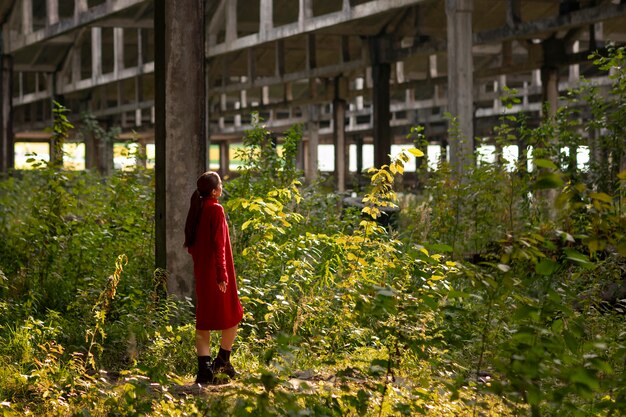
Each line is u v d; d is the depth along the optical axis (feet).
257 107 123.54
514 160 40.32
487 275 16.79
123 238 38.63
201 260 24.71
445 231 40.55
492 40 70.95
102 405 20.30
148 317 28.84
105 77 105.91
